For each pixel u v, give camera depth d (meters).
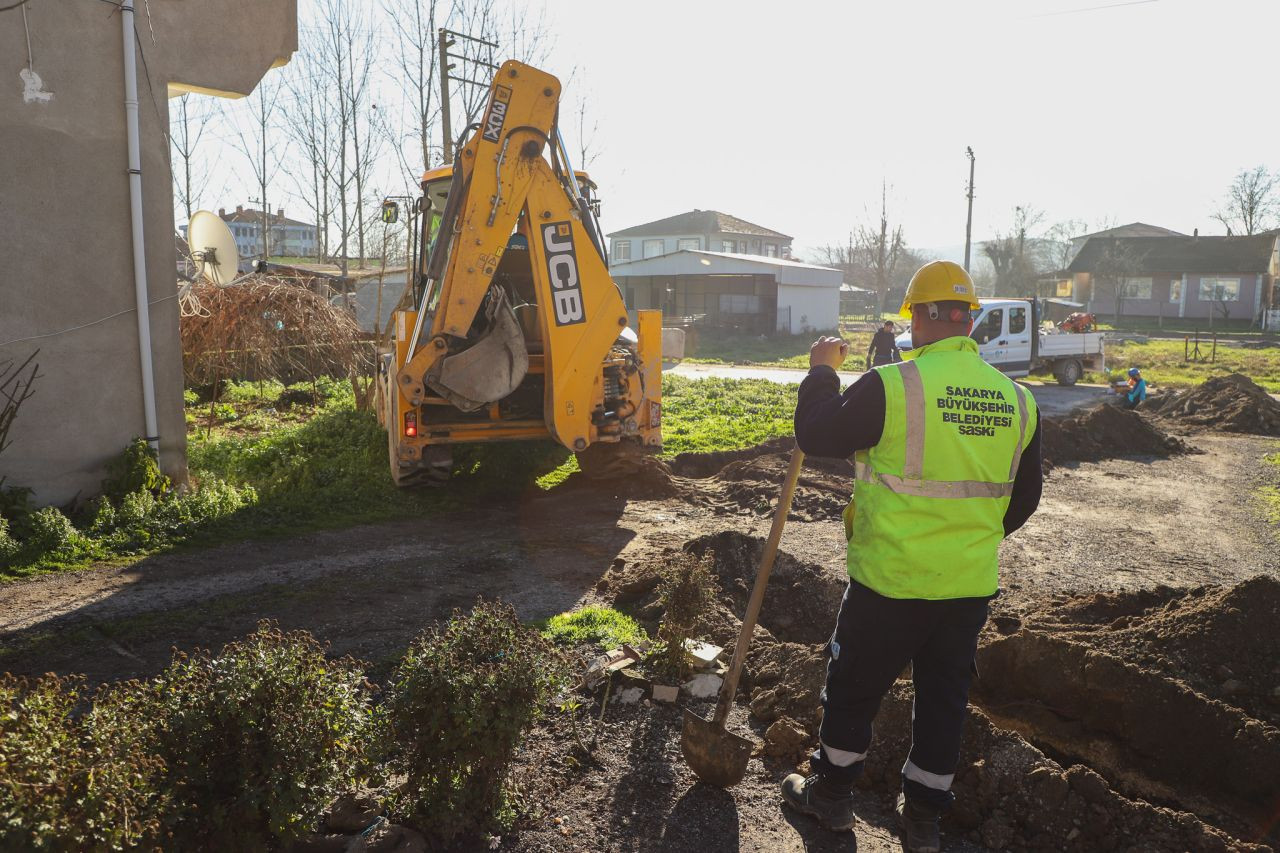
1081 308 56.66
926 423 2.82
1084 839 3.18
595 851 3.10
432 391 8.52
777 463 10.17
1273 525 8.74
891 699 3.79
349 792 3.18
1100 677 3.91
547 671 3.29
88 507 7.53
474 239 7.86
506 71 7.79
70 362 7.59
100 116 7.58
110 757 2.35
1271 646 4.02
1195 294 56.53
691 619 4.49
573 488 9.46
